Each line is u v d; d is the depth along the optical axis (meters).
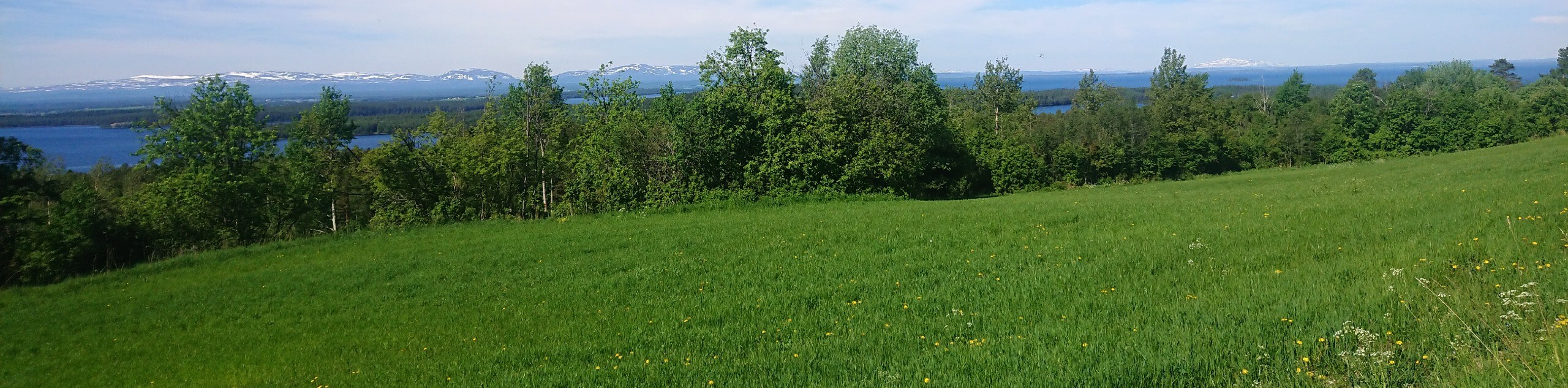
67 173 52.50
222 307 19.70
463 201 44.62
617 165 35.81
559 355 11.31
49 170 55.00
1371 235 13.00
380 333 15.10
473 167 44.41
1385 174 37.91
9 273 33.12
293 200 43.06
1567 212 12.23
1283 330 7.63
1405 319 7.54
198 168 41.56
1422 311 7.79
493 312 15.68
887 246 18.14
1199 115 86.56
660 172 36.12
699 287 15.50
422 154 45.19
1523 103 81.19
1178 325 8.32
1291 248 12.69
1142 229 16.92
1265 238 13.93
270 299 19.98
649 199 34.88
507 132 48.38
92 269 33.59
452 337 13.98
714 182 36.12
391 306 17.58
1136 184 65.81
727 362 9.62
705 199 34.16
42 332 19.22
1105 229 17.80
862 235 20.36
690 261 18.62
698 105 35.81
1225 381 6.46
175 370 14.41
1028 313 10.41
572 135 50.28
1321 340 7.08
